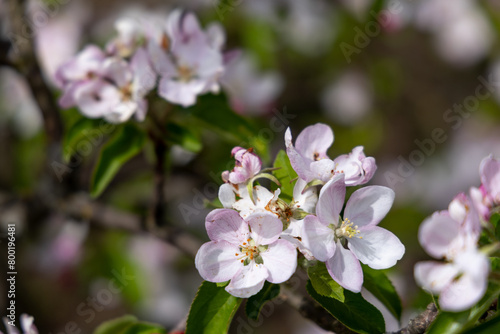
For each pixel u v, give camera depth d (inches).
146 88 25.0
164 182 27.4
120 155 26.1
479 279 19.4
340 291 21.2
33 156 37.0
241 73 35.3
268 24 37.5
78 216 30.9
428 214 39.2
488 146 44.6
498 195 20.6
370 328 21.5
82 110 25.2
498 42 45.2
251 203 21.5
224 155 31.9
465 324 20.4
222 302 21.7
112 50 25.7
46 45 35.6
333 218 21.2
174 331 23.7
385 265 21.2
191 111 26.3
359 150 22.0
